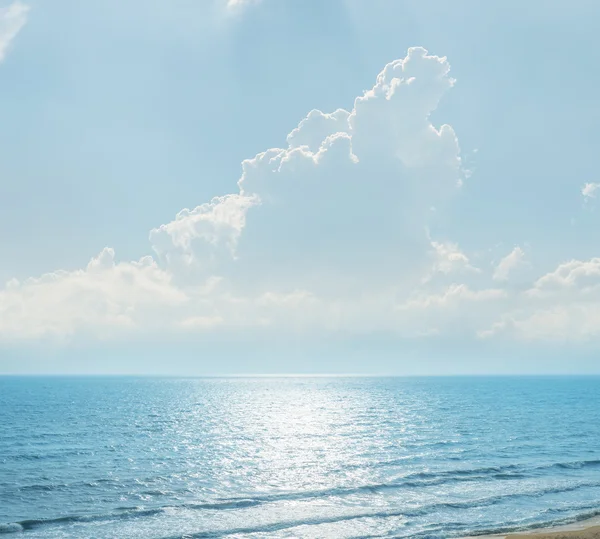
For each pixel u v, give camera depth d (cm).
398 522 3622
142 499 4194
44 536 3316
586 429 8694
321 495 4316
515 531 3431
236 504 4047
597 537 3153
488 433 8181
